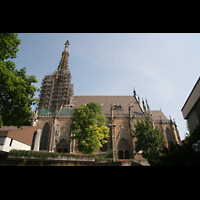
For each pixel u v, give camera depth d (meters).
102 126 41.94
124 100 70.44
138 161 34.59
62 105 62.84
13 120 19.75
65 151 51.59
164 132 56.16
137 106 66.31
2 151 30.78
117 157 49.56
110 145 52.22
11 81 17.30
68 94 67.38
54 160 32.81
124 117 57.09
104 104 67.19
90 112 45.66
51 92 67.75
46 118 55.91
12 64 19.64
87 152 39.56
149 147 39.69
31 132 42.19
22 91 18.67
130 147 52.03
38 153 32.47
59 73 75.25
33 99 20.94
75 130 42.28
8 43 17.81
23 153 31.72
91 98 71.50
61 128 54.44
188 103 18.59
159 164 11.27
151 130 41.88
